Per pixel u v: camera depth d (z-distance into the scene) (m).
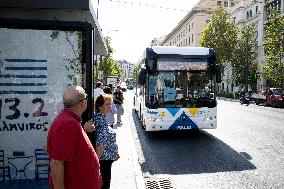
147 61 11.83
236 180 7.16
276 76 35.19
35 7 5.76
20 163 5.51
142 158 9.39
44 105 5.52
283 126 15.95
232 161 8.87
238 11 62.22
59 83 5.51
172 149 10.57
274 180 7.12
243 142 11.68
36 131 5.53
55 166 2.87
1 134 5.46
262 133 13.73
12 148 5.49
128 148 9.98
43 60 5.47
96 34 8.89
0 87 5.43
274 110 26.73
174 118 11.93
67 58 5.49
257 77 43.97
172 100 11.97
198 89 12.05
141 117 15.22
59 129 2.92
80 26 5.35
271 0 47.12
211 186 6.79
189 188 6.70
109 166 5.02
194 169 8.12
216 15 57.47
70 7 5.86
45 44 5.46
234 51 51.53
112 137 4.98
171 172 7.89
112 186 6.31
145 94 12.12
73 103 3.10
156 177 7.50
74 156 3.00
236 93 52.41
